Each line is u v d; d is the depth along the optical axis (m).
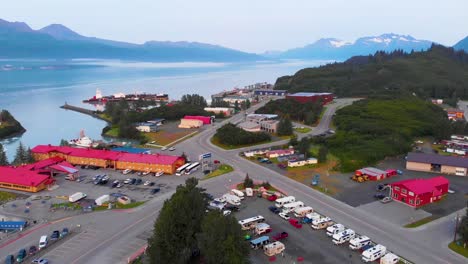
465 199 87.81
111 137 167.50
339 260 62.22
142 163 109.81
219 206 80.62
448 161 109.00
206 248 55.38
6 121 188.00
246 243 55.69
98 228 73.62
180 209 59.78
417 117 176.25
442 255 63.44
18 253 64.19
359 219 76.81
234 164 115.81
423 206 83.44
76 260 62.38
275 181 99.75
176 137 156.25
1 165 116.31
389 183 98.19
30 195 91.69
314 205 83.81
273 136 156.38
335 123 174.62
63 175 106.75
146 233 71.31
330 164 114.75
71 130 189.00
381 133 144.75
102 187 97.25
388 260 60.06
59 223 76.19
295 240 68.75
